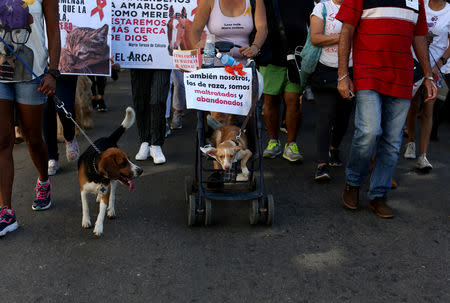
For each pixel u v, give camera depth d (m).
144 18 5.58
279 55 5.38
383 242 3.72
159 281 3.11
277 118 5.84
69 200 4.51
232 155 3.92
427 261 3.42
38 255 3.44
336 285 3.09
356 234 3.86
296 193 4.77
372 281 3.14
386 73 3.85
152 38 5.63
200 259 3.41
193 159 5.91
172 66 5.64
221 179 4.35
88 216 3.90
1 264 3.31
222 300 2.90
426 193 4.82
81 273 3.20
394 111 3.98
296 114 5.54
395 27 3.80
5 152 3.75
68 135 5.35
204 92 3.99
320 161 5.02
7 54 3.59
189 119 8.20
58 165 5.37
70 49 5.37
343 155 6.11
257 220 3.90
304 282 3.12
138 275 3.18
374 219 4.16
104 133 7.13
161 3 5.57
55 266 3.29
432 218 4.20
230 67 3.92
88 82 7.24
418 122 7.89
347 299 2.94
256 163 5.76
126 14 5.55
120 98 10.09
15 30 3.57
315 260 3.41
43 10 3.76
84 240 3.69
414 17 3.86
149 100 5.81
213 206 4.41
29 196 4.59
